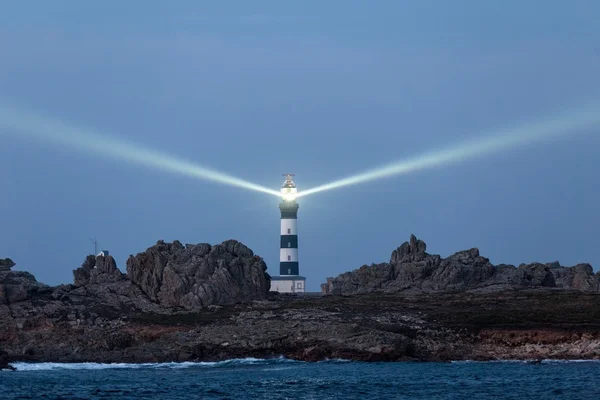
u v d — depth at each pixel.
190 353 180.00
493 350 180.62
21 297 194.12
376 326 186.75
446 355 179.00
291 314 194.88
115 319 192.25
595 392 146.25
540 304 199.62
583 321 187.62
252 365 173.62
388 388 149.75
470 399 141.88
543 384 152.88
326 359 178.88
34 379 158.25
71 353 180.25
